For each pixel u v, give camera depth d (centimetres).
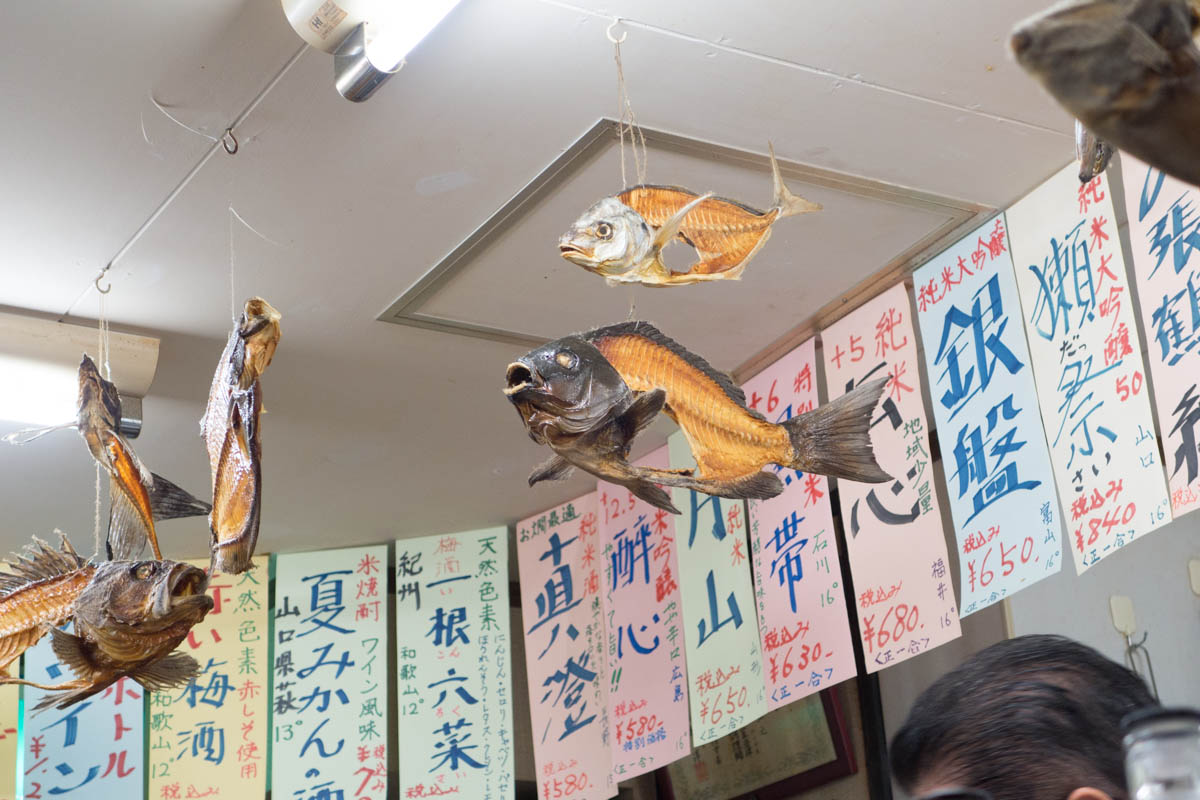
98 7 374
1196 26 65
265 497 676
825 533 535
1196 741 92
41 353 506
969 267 499
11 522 664
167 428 597
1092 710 140
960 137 454
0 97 405
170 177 447
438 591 723
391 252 496
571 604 694
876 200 485
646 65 412
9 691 675
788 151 457
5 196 449
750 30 399
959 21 400
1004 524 457
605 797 650
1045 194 474
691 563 604
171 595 405
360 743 696
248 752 701
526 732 828
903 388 514
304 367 565
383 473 662
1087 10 63
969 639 651
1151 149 64
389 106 420
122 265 491
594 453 340
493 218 478
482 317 539
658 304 540
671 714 617
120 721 682
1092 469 430
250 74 404
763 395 577
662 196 365
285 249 489
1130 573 662
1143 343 579
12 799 660
